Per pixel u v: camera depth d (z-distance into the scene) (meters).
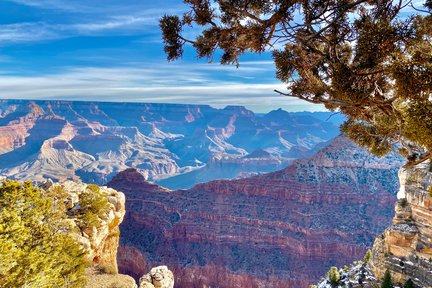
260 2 12.43
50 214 34.84
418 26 10.05
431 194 12.27
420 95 9.68
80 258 31.27
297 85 14.18
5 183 31.92
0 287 21.91
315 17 12.03
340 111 13.92
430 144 9.81
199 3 13.09
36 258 24.38
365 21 10.61
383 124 13.34
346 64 11.96
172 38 13.30
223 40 13.12
